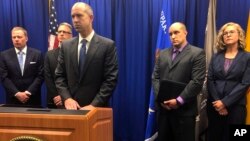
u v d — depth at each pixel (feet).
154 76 9.64
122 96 12.46
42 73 10.95
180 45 9.20
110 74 7.38
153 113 11.02
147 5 11.96
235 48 9.27
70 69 7.37
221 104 8.87
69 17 12.26
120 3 12.12
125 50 12.32
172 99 8.79
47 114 3.44
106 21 12.16
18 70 10.71
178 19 11.72
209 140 9.63
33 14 12.39
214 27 11.05
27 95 10.43
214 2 11.18
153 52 12.08
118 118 12.53
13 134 3.40
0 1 12.44
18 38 10.71
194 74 8.87
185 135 9.04
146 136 11.17
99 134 3.82
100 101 7.11
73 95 7.31
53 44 11.78
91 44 7.39
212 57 9.65
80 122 3.34
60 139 3.36
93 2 12.18
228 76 9.06
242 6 11.34
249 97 9.98
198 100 10.64
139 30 12.07
